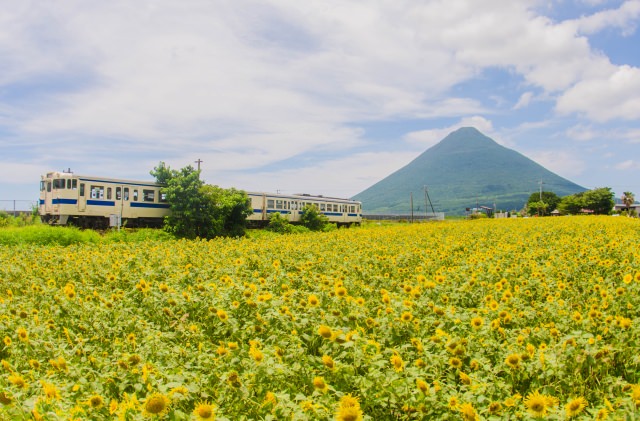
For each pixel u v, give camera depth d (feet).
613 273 28.27
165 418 10.85
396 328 17.37
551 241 52.08
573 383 14.25
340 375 13.56
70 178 102.42
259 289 23.94
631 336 16.38
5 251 53.62
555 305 21.02
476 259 36.32
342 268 33.45
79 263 37.63
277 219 144.87
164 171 121.29
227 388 12.28
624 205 358.02
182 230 115.34
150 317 22.07
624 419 11.11
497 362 15.65
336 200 190.08
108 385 13.48
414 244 54.19
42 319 21.53
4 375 14.15
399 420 12.56
